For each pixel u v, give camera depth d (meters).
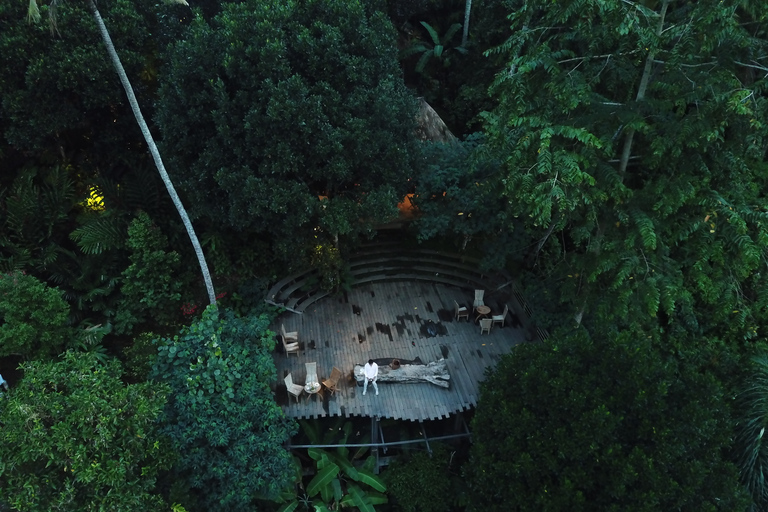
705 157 8.98
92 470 7.79
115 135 15.38
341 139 12.02
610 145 8.58
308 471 12.89
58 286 14.01
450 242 17.56
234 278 15.77
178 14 14.42
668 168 9.04
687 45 7.79
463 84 21.06
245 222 12.53
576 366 9.96
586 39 9.07
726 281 9.67
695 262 9.56
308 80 12.27
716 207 8.62
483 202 14.00
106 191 15.20
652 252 10.07
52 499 7.80
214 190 12.87
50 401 8.20
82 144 16.20
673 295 9.33
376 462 12.93
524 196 8.12
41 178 15.63
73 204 15.12
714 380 9.79
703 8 7.36
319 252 15.03
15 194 14.32
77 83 13.05
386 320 15.69
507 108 9.32
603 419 8.80
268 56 11.16
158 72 15.95
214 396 10.39
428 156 15.42
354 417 14.59
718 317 9.84
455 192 14.31
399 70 13.91
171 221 15.39
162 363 10.83
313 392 12.78
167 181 11.52
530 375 10.04
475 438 10.33
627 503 8.35
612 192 8.95
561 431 8.91
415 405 12.86
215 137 12.31
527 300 14.84
